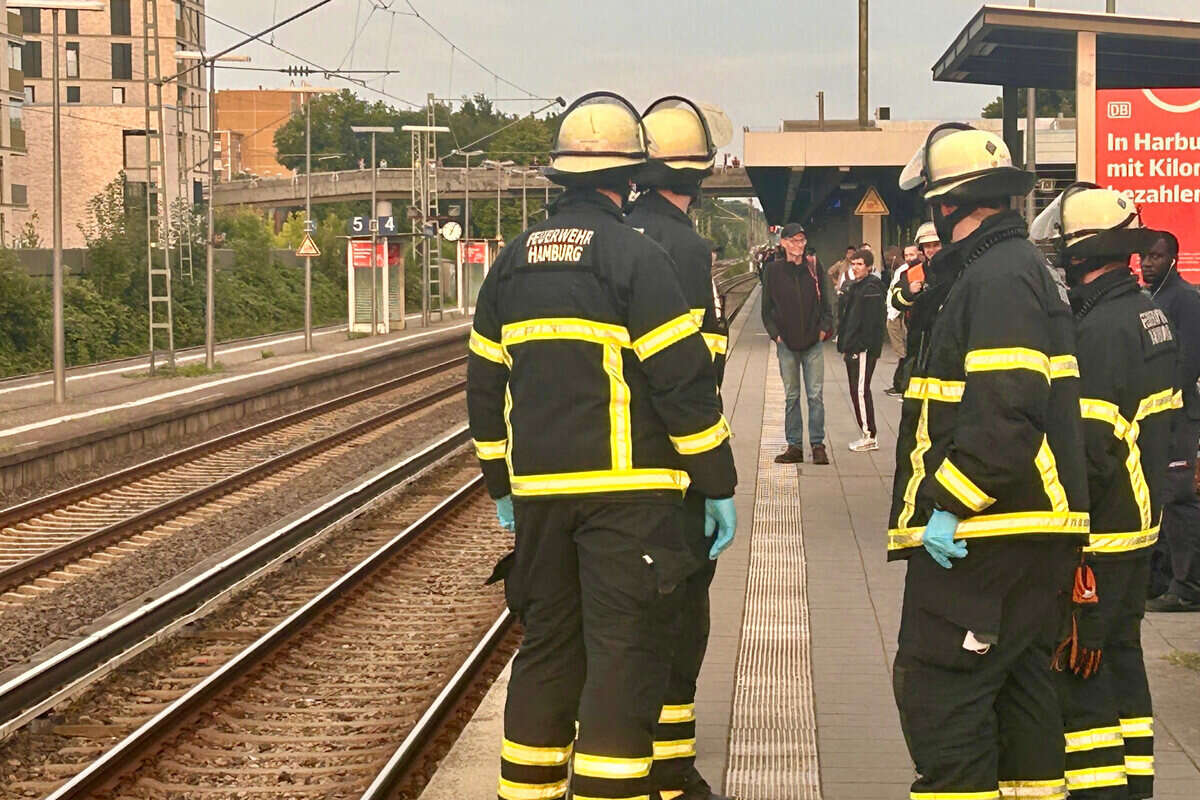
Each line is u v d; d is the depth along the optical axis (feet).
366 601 36.88
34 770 23.77
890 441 52.08
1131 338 17.02
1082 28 46.60
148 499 57.06
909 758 19.30
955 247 15.01
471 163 423.23
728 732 20.58
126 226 143.84
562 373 14.40
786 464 46.80
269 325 174.50
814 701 22.00
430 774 22.50
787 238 45.50
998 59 61.00
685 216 18.15
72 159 236.43
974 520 14.29
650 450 14.42
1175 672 22.95
